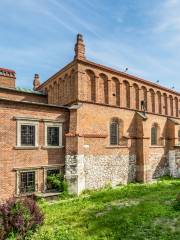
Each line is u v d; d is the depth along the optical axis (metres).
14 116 16.28
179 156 27.89
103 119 21.06
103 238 9.28
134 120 24.14
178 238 8.89
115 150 21.78
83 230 10.41
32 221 9.31
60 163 18.42
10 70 25.17
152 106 26.92
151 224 10.58
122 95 23.06
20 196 15.82
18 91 23.62
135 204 14.55
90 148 19.59
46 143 17.86
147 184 22.00
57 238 9.40
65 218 12.38
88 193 18.75
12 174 15.87
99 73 21.11
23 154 16.53
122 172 22.17
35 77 30.69
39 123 17.64
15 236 8.57
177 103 31.05
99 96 21.00
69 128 18.88
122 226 10.48
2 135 15.59
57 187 17.89
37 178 17.14
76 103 19.44
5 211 8.84
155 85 26.95
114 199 16.25
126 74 23.42
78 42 19.72
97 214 12.93
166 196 16.08
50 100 24.55
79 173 18.34
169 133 28.95
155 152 26.97
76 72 19.59
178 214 11.77
